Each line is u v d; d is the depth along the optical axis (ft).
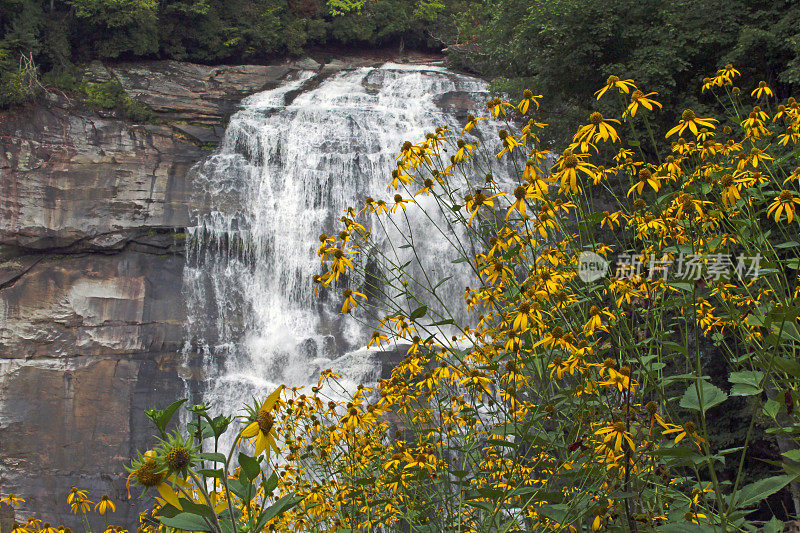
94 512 53.72
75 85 77.46
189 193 70.69
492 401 10.41
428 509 11.07
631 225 11.39
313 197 74.28
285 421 14.49
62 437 56.59
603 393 10.13
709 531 7.24
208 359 63.46
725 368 36.17
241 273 68.95
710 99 46.85
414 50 123.13
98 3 87.66
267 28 104.58
